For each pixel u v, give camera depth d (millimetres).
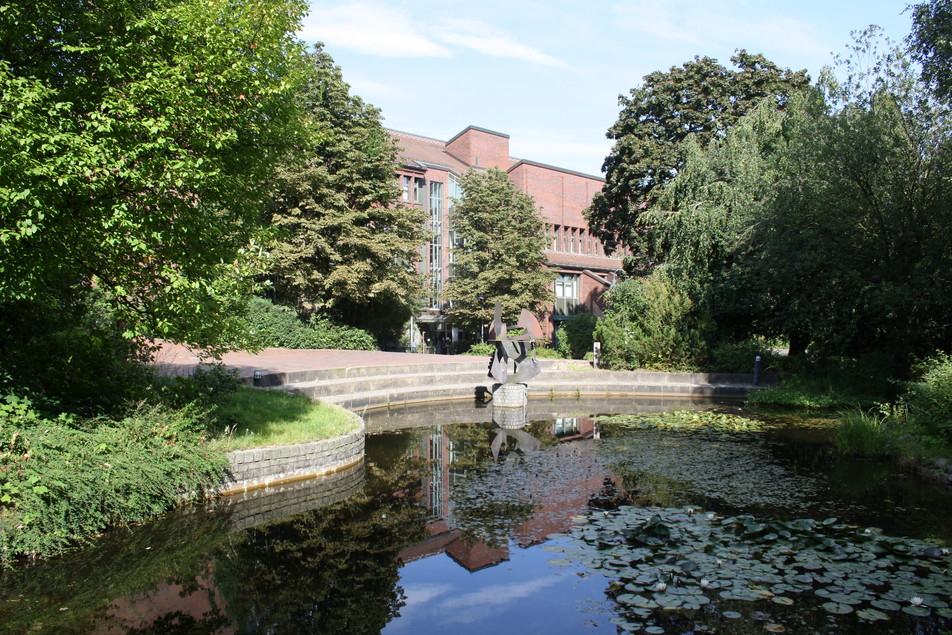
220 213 7668
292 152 8328
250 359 18109
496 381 16922
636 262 28484
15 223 5301
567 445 11172
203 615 4629
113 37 5879
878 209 15523
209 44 6352
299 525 6672
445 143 53188
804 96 20469
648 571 5152
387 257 25453
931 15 14148
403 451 10648
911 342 16281
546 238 35375
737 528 6211
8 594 4926
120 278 6262
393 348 31656
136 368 8258
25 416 6117
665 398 19250
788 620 4277
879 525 6434
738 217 20141
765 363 20672
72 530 5805
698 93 26266
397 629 4355
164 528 6465
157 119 5922
